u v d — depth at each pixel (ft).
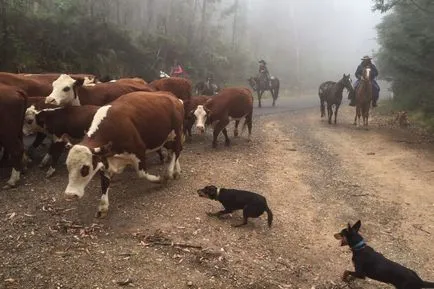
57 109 26.21
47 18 61.62
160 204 23.58
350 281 18.40
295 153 38.68
